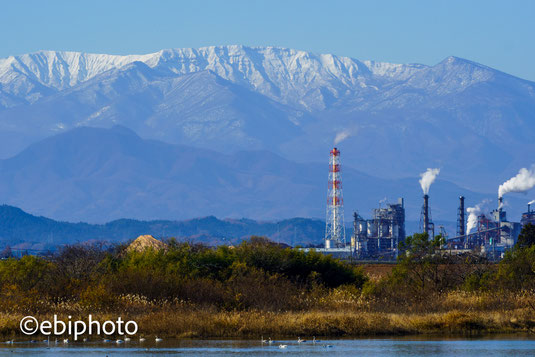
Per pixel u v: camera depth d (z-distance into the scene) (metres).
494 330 171.00
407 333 167.75
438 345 151.50
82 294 180.62
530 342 155.50
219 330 161.75
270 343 151.62
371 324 167.38
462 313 174.75
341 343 153.50
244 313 172.88
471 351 144.38
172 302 182.88
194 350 142.88
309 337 161.62
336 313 174.88
